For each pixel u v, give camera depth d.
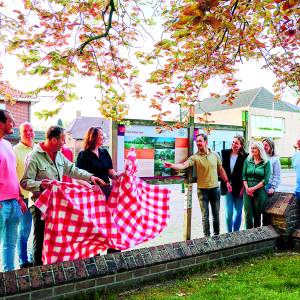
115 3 4.82
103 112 5.48
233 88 6.36
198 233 8.02
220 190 6.59
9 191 4.24
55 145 4.23
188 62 5.50
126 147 5.84
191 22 2.89
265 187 6.40
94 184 4.62
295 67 5.99
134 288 4.36
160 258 4.57
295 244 6.03
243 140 6.51
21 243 4.97
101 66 5.45
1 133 4.25
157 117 5.84
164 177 6.16
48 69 3.75
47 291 3.72
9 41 3.64
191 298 3.99
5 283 3.49
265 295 4.07
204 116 6.53
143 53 4.86
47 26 4.78
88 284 4.02
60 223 3.86
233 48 5.74
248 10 4.64
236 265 5.27
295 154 6.36
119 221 4.39
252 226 6.29
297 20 4.23
